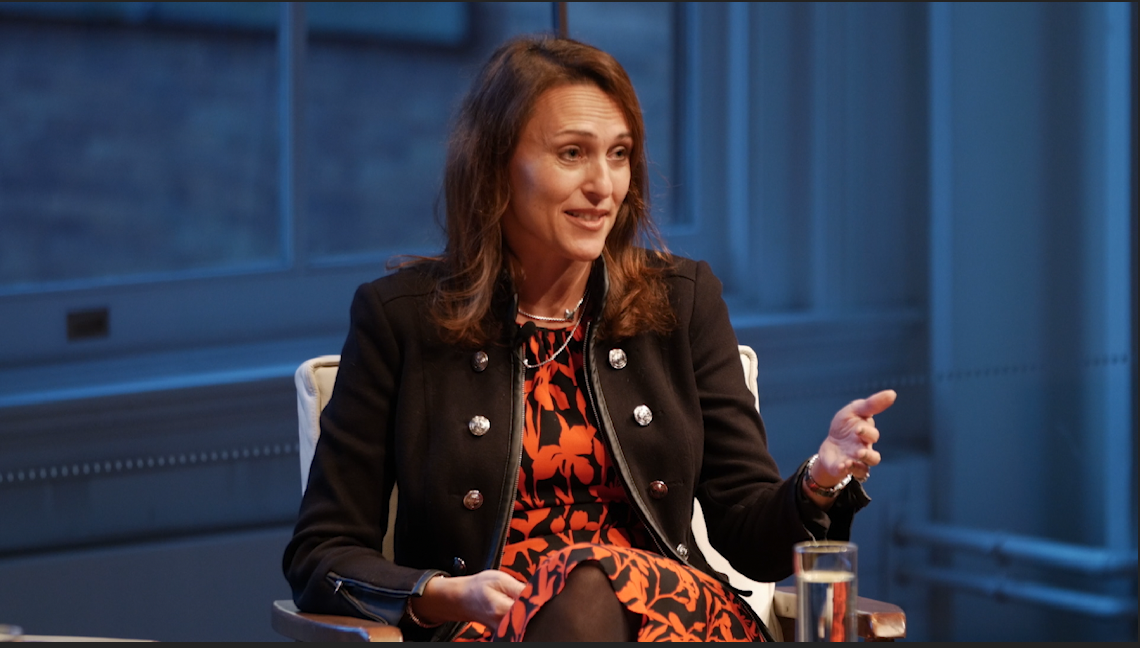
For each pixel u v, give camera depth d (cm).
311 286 973
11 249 891
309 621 448
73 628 803
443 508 480
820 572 360
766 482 496
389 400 504
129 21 917
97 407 820
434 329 502
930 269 1060
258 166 966
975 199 1047
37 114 895
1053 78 1059
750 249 1078
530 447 490
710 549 554
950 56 1038
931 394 1062
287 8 955
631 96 493
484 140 494
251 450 872
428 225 1027
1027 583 1027
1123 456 1042
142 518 842
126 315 912
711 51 1089
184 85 938
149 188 932
